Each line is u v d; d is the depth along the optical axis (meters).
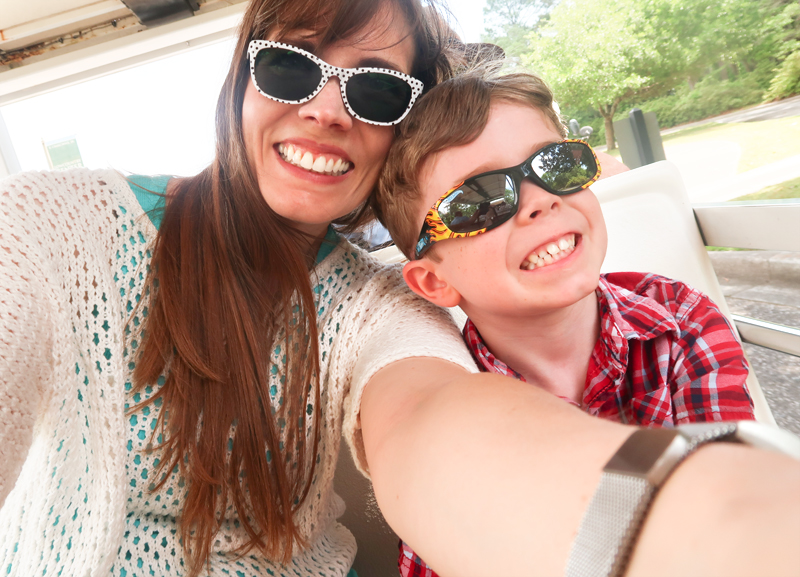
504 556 0.25
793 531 0.17
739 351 0.75
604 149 1.85
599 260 0.70
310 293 0.70
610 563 0.20
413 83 0.69
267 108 0.64
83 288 0.63
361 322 0.72
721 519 0.18
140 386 0.64
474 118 0.68
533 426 0.31
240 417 0.65
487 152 0.67
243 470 0.69
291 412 0.70
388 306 0.71
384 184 0.79
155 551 0.64
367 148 0.70
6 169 3.12
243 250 0.71
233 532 0.69
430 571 0.77
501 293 0.69
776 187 1.46
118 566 0.61
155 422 0.65
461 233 0.69
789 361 1.19
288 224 0.73
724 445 0.22
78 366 0.62
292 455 0.72
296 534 0.69
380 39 0.66
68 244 0.63
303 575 0.72
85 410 0.62
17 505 0.62
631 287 0.96
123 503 0.61
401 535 0.36
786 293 1.22
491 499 0.27
